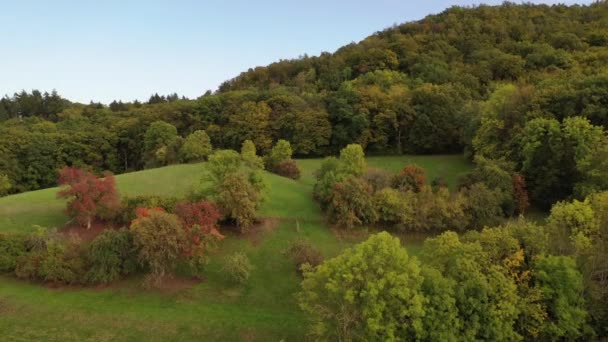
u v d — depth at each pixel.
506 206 55.84
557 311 32.97
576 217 39.25
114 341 36.00
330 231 54.69
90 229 52.03
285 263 48.47
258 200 55.16
